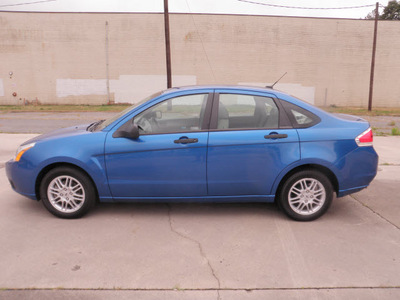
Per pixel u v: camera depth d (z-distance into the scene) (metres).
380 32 28.92
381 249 3.37
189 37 28.36
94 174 3.87
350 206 4.55
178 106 3.96
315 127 3.92
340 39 28.89
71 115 19.33
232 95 3.99
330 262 3.11
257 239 3.56
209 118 3.91
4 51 28.14
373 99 29.97
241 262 3.10
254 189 3.96
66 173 3.90
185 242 3.48
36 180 3.96
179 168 3.86
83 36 28.16
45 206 4.01
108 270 2.93
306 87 29.48
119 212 4.24
